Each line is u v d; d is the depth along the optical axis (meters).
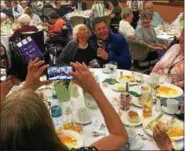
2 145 0.88
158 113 1.79
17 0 8.11
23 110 0.88
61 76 1.73
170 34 4.75
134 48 4.01
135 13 5.84
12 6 7.71
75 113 1.77
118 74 2.52
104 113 1.31
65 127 1.62
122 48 3.17
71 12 7.36
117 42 3.13
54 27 5.15
